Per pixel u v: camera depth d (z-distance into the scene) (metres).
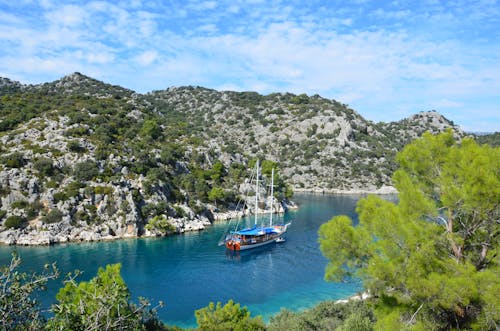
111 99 143.50
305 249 75.25
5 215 73.69
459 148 20.00
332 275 20.53
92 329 11.27
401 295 17.98
